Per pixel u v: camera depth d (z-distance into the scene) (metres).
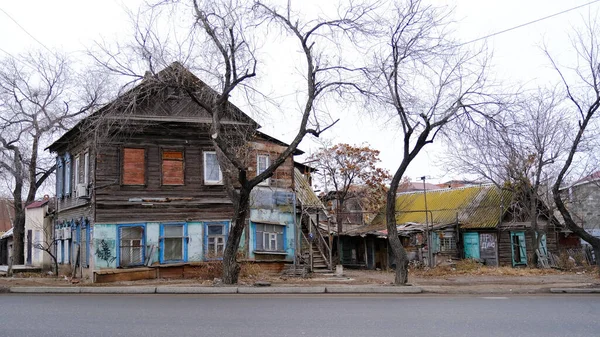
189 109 23.78
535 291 16.52
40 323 9.38
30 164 30.08
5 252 40.84
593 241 20.33
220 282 18.02
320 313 10.59
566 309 11.34
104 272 21.19
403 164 17.81
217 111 17.44
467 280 20.30
